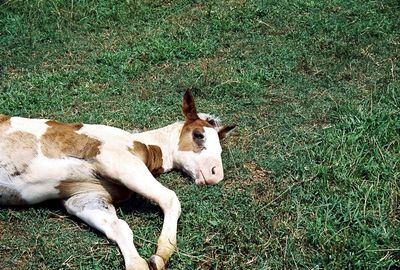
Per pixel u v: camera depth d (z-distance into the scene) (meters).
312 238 2.66
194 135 3.03
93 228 2.71
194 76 4.02
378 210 2.83
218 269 2.54
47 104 3.63
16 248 2.61
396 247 2.61
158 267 2.46
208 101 3.77
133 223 2.77
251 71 4.07
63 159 2.76
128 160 2.77
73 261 2.54
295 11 4.96
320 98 3.79
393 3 5.02
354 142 3.24
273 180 3.05
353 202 2.85
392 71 4.05
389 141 3.28
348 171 3.05
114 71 4.07
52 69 4.10
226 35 4.60
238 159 3.18
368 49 4.38
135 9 4.91
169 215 2.66
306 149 3.25
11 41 4.41
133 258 2.47
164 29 4.68
